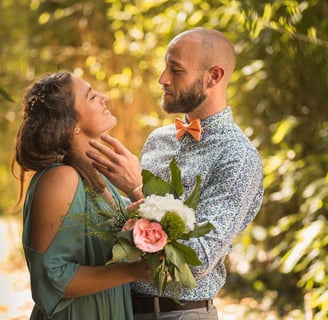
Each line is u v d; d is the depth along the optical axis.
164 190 3.93
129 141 9.67
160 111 9.43
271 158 7.19
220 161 4.31
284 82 7.79
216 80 4.42
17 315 8.28
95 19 10.12
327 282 6.49
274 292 8.25
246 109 8.16
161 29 8.03
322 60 7.23
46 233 4.00
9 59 10.96
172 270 3.75
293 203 8.17
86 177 4.15
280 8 6.73
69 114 4.12
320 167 7.21
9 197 12.12
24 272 10.54
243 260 8.64
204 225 3.79
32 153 4.11
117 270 3.95
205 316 4.36
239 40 7.70
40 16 10.48
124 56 9.69
